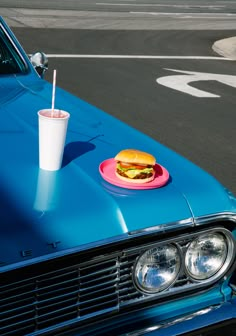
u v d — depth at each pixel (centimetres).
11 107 264
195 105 795
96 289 176
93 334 182
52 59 1047
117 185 189
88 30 1552
